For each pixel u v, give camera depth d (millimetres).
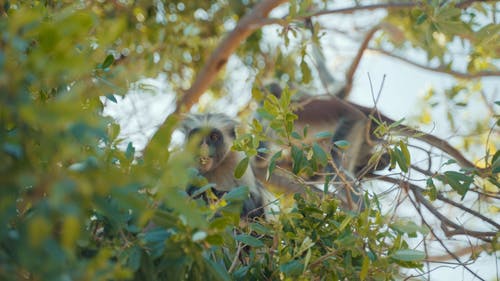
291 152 8648
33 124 4996
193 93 13484
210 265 6707
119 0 14680
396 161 8938
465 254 10430
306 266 7664
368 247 7887
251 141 8914
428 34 11875
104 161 5766
